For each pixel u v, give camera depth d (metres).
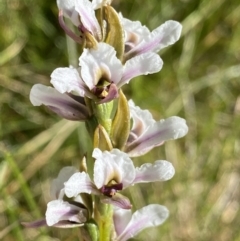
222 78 0.29
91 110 0.16
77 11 0.16
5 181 0.25
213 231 0.27
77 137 0.27
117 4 0.28
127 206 0.16
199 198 0.27
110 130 0.16
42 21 0.28
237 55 0.30
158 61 0.16
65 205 0.16
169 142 0.28
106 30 0.16
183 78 0.28
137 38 0.16
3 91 0.27
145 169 0.16
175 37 0.16
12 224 0.23
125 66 0.16
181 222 0.27
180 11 0.28
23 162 0.26
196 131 0.28
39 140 0.26
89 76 0.16
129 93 0.28
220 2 0.29
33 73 0.28
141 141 0.17
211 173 0.28
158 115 0.28
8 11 0.27
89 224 0.17
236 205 0.28
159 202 0.27
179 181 0.27
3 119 0.27
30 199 0.22
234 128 0.28
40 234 0.25
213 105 0.29
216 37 0.29
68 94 0.16
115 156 0.16
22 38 0.28
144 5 0.28
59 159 0.27
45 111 0.28
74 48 0.26
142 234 0.26
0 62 0.27
